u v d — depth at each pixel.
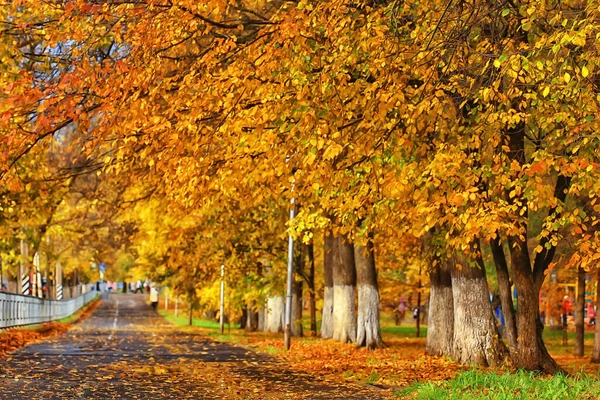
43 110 13.91
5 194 28.12
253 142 14.77
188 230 34.94
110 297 130.38
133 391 15.38
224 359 24.25
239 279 39.91
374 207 16.55
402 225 16.88
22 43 19.98
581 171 13.05
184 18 14.49
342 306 34.78
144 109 14.55
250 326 50.38
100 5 15.10
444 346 26.59
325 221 19.58
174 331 43.88
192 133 15.51
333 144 13.27
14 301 36.22
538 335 20.91
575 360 29.19
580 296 32.62
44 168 27.55
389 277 52.28
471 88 15.15
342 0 13.89
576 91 13.21
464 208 15.34
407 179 14.00
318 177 14.97
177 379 17.81
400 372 20.30
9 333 30.98
